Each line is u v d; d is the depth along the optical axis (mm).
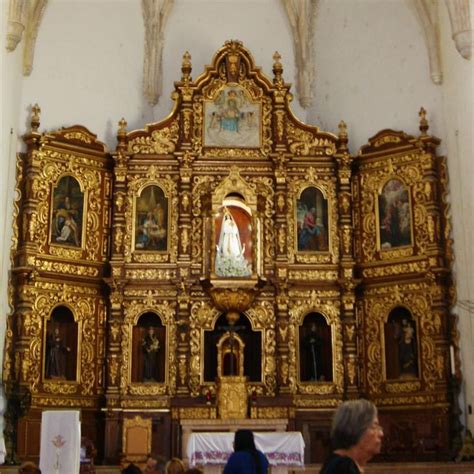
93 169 23500
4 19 20984
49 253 22172
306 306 23188
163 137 23938
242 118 24188
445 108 23203
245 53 24484
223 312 22875
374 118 24406
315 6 26016
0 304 20656
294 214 23734
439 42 23734
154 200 23609
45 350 21672
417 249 22641
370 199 23734
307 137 24203
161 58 25484
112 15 25047
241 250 23000
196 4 26062
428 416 21484
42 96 23391
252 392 22484
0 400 19859
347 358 22688
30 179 21969
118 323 22453
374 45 24891
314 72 25672
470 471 18453
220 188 23188
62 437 11898
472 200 21000
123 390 22203
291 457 17312
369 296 23219
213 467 17562
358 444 4855
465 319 21375
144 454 21016
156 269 23094
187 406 21688
